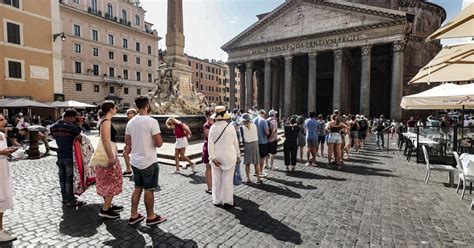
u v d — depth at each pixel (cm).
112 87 4553
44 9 2523
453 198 581
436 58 586
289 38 3494
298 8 3497
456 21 349
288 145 827
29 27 2403
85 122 2061
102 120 421
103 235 382
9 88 2267
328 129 945
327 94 4281
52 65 2591
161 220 429
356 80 3950
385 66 3719
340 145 934
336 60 3200
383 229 418
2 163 368
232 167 507
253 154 680
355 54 3716
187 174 764
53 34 2592
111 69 4544
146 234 388
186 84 1599
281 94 4147
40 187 623
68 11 3897
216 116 509
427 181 714
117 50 4606
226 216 462
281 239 380
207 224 427
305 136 995
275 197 573
